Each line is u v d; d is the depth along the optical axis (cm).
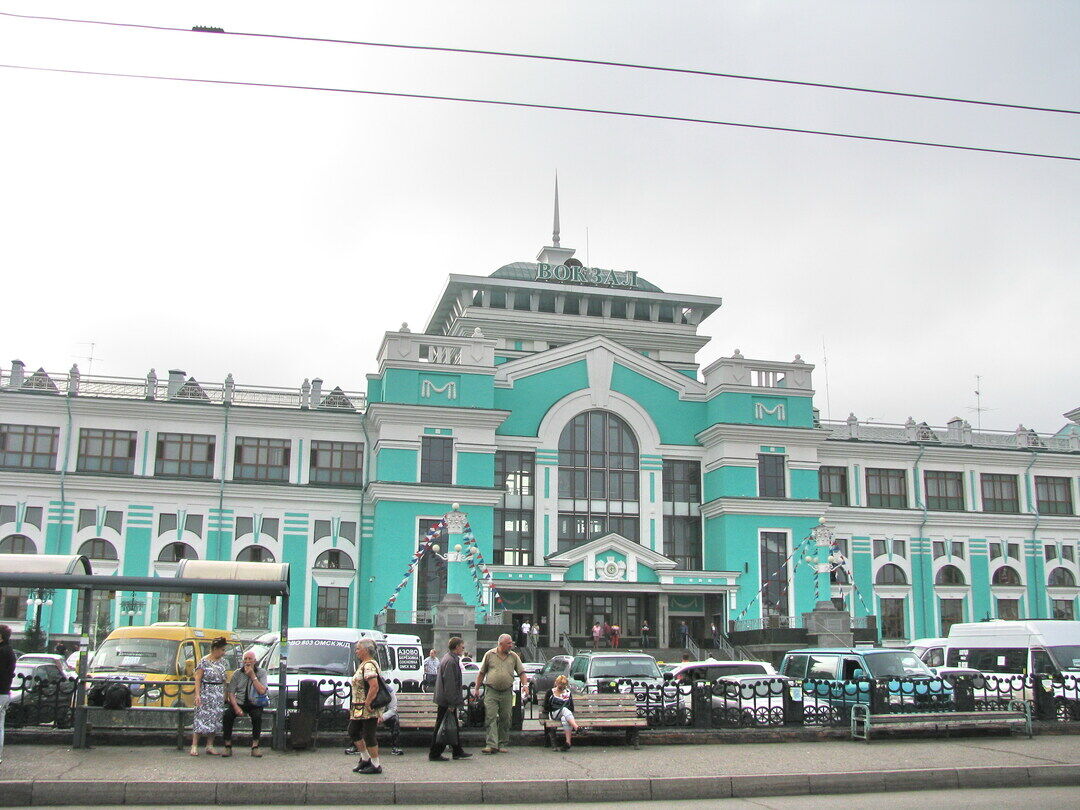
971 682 2377
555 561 5181
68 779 1563
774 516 5541
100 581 1853
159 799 1530
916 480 6206
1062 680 2494
